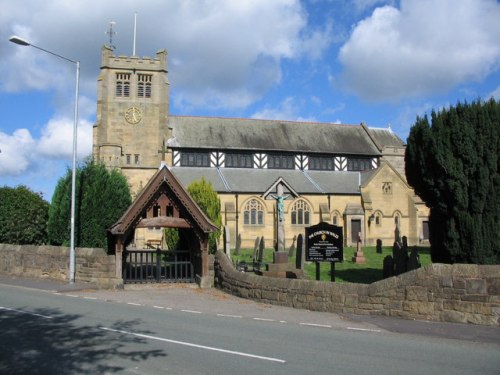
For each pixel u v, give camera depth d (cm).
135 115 5547
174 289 2062
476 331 1179
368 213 5569
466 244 1625
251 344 1025
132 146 5522
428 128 1727
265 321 1330
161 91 5628
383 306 1391
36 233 3122
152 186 2042
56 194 2711
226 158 5744
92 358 896
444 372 822
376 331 1194
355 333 1166
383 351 975
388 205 5675
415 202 5719
